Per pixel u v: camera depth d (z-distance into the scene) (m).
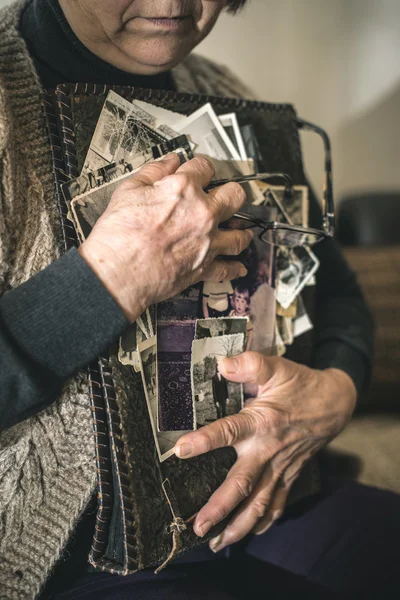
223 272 0.58
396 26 1.67
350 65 1.67
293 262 0.70
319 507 0.79
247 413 0.64
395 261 1.47
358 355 0.83
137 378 0.54
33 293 0.47
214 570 0.70
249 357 0.63
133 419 0.53
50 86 0.58
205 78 0.80
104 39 0.56
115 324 0.48
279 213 0.68
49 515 0.55
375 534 0.74
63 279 0.47
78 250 0.48
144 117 0.58
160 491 0.56
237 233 0.58
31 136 0.53
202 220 0.51
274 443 0.65
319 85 1.65
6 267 0.50
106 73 0.61
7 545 0.54
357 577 0.71
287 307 0.70
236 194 0.55
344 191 1.81
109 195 0.53
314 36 1.58
